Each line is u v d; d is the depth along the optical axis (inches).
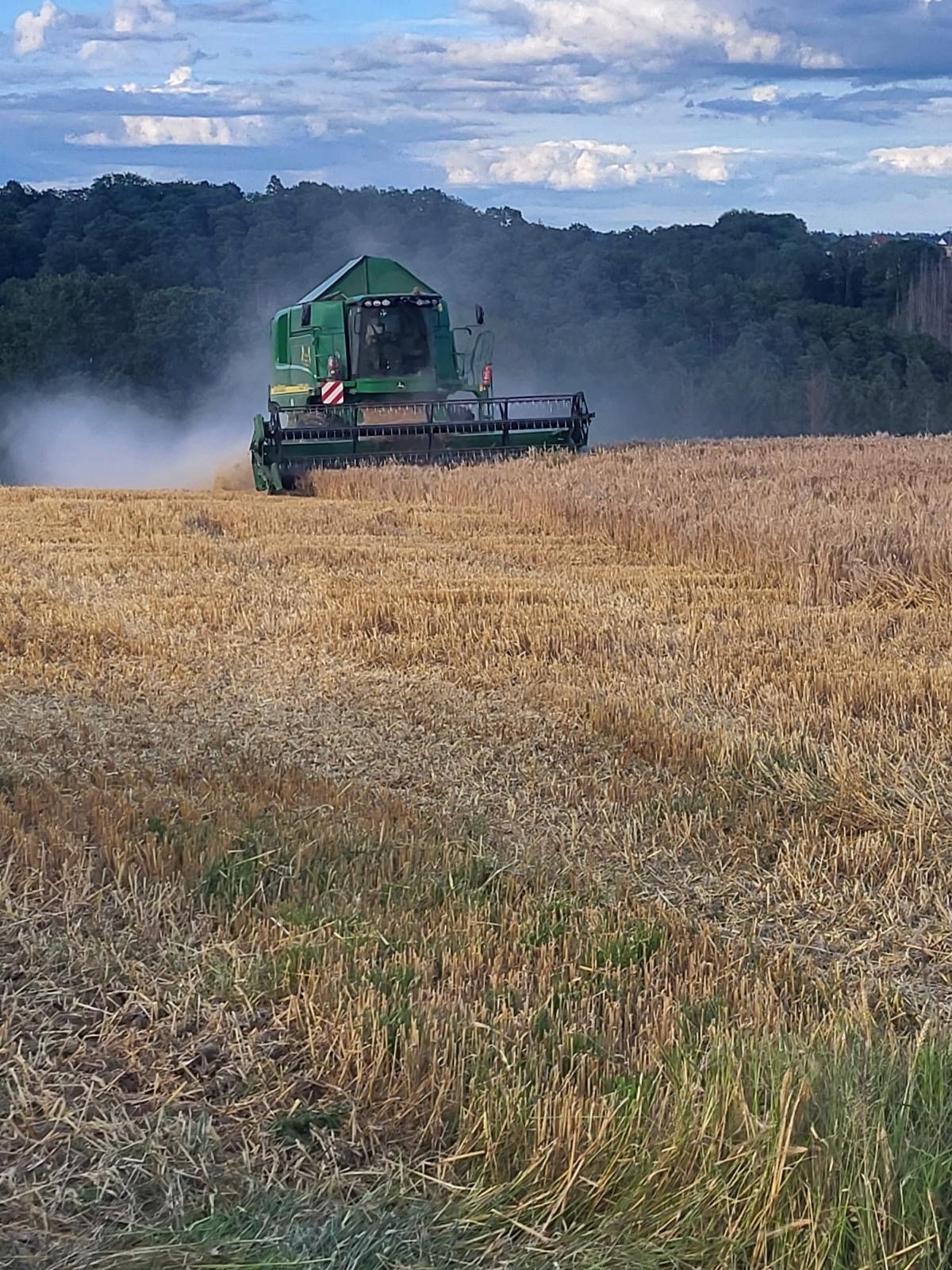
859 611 421.1
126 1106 145.7
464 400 845.8
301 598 445.1
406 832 235.1
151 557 523.8
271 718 317.1
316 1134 142.5
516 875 219.9
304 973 172.9
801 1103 136.7
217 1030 161.5
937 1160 131.3
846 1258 124.0
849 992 187.8
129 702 327.3
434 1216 129.3
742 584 472.4
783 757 277.6
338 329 856.9
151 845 213.8
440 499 704.4
